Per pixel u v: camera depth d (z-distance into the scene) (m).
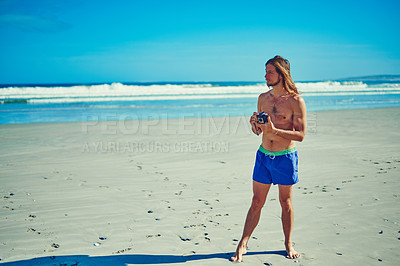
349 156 6.73
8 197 4.39
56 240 3.16
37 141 8.49
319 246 3.05
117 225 3.53
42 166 6.04
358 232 3.33
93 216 3.77
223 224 3.56
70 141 8.52
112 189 4.78
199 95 27.05
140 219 3.70
